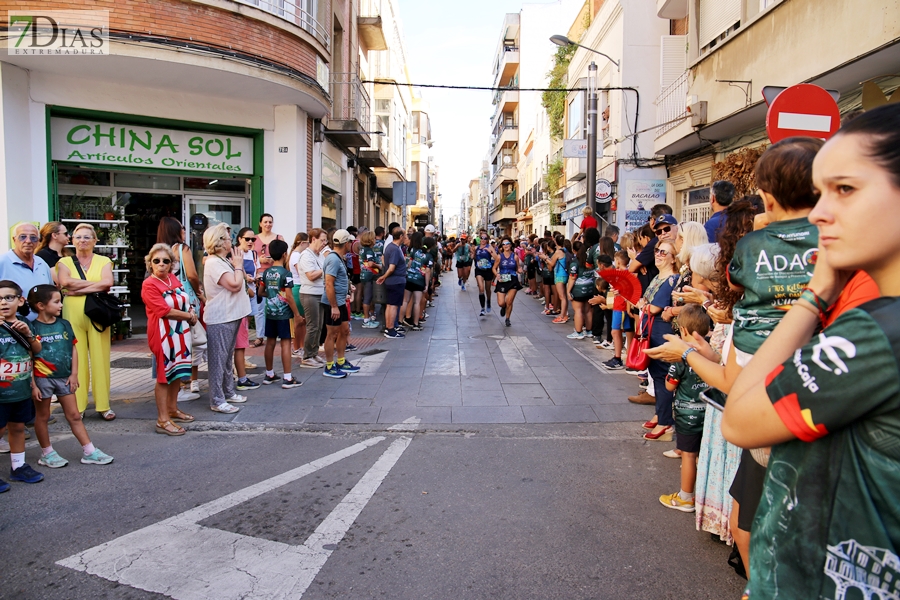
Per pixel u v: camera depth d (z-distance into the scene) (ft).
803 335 4.69
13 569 10.47
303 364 27.12
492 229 223.51
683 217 50.93
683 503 12.92
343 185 60.18
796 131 14.02
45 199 32.30
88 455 15.64
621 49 57.16
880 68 23.72
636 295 18.35
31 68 31.35
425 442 17.42
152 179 38.88
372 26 62.49
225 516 12.57
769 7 29.96
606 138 63.46
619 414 20.03
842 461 4.00
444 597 9.67
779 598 4.34
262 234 32.40
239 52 33.58
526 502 13.30
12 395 13.89
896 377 3.60
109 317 18.99
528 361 28.30
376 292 37.63
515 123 169.07
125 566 10.57
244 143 39.75
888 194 3.83
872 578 3.87
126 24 29.94
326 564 10.65
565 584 10.07
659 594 9.81
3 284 13.80
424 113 146.51
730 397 4.71
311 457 16.14
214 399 20.07
